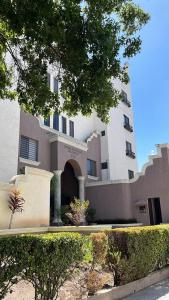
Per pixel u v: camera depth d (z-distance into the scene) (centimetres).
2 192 1118
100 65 689
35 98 890
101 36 671
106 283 700
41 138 2094
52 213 1959
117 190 2223
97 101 767
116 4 725
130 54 754
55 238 506
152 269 848
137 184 2216
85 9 702
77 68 718
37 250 467
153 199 2172
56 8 656
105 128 2880
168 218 2053
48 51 834
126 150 3075
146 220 2122
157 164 2180
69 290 616
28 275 455
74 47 692
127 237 733
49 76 2231
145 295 692
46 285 488
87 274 620
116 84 3173
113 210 2195
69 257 529
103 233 683
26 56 891
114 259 693
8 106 1811
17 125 1844
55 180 2020
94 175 2684
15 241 439
